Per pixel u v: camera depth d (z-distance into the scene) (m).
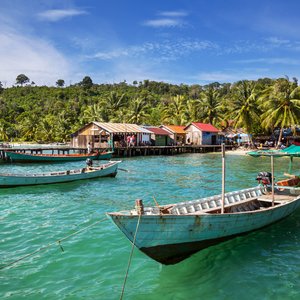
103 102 88.12
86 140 52.78
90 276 9.35
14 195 19.67
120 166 37.09
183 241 9.98
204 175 29.84
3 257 10.49
